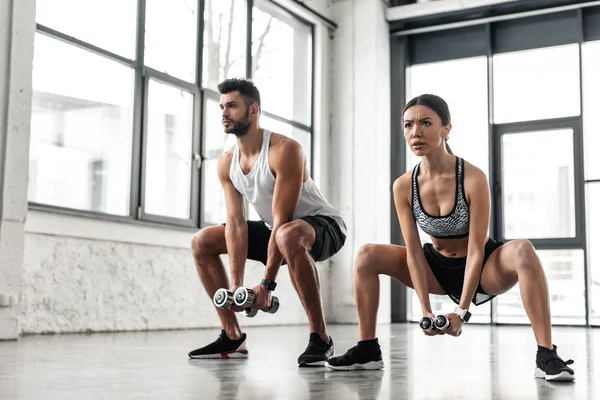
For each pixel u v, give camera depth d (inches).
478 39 323.9
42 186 191.6
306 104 326.0
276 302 105.3
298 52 321.7
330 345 104.6
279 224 107.3
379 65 329.7
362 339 96.2
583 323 294.4
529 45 313.6
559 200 303.1
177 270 233.6
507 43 318.7
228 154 116.6
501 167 313.4
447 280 95.2
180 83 243.4
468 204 89.6
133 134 221.9
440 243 93.8
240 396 68.1
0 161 160.6
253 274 272.7
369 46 329.7
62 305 191.8
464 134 323.0
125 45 222.5
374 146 324.5
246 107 109.3
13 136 163.0
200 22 254.8
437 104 88.8
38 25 191.2
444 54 331.6
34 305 183.8
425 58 336.2
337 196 330.0
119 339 168.1
